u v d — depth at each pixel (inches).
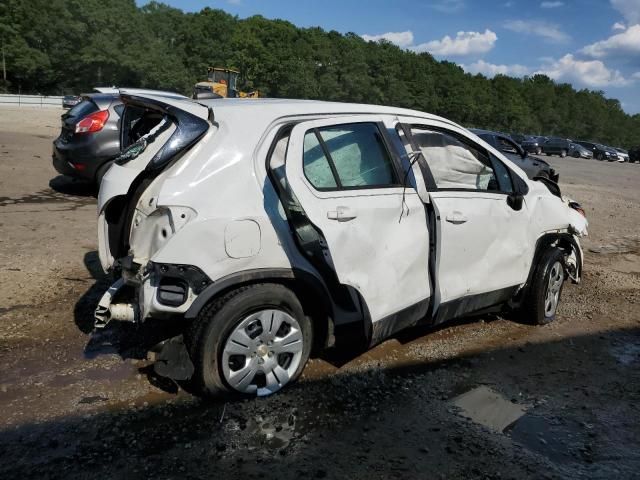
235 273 129.0
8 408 128.3
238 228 128.0
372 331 144.6
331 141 143.4
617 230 394.0
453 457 120.4
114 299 135.3
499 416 138.3
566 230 211.8
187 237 123.8
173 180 126.7
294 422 129.2
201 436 121.7
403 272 150.1
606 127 5831.7
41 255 236.5
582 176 882.1
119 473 109.0
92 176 337.4
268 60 4325.8
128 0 4082.2
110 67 3341.5
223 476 109.7
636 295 242.7
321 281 139.5
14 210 313.1
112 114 334.3
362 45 4968.0
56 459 112.0
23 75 3021.7
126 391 138.0
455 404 142.8
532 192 196.5
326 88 4443.9
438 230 157.8
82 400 133.1
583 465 120.4
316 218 132.8
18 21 3002.0
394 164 153.1
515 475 115.6
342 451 119.9
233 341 130.7
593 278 265.4
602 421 138.7
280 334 138.6
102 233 149.6
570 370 166.7
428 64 5196.9
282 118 141.2
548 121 5452.8
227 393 133.4
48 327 170.9
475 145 179.9
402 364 163.3
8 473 107.4
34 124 871.1
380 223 145.1
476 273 173.0
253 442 120.8
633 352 182.9
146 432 122.1
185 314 126.1
